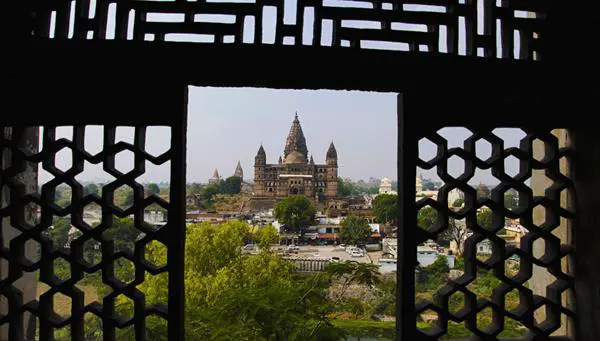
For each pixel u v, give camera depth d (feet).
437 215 8.54
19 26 7.61
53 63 7.58
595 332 8.20
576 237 8.64
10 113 7.75
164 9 7.89
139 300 7.89
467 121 8.35
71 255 7.87
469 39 8.29
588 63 8.27
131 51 7.57
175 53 7.61
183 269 7.88
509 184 8.57
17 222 7.82
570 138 8.77
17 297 7.89
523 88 8.32
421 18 8.21
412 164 8.16
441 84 8.23
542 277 9.99
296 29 7.86
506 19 8.32
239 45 7.68
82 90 7.79
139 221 7.86
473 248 8.50
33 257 9.53
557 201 8.66
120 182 7.92
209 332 10.84
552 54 8.46
